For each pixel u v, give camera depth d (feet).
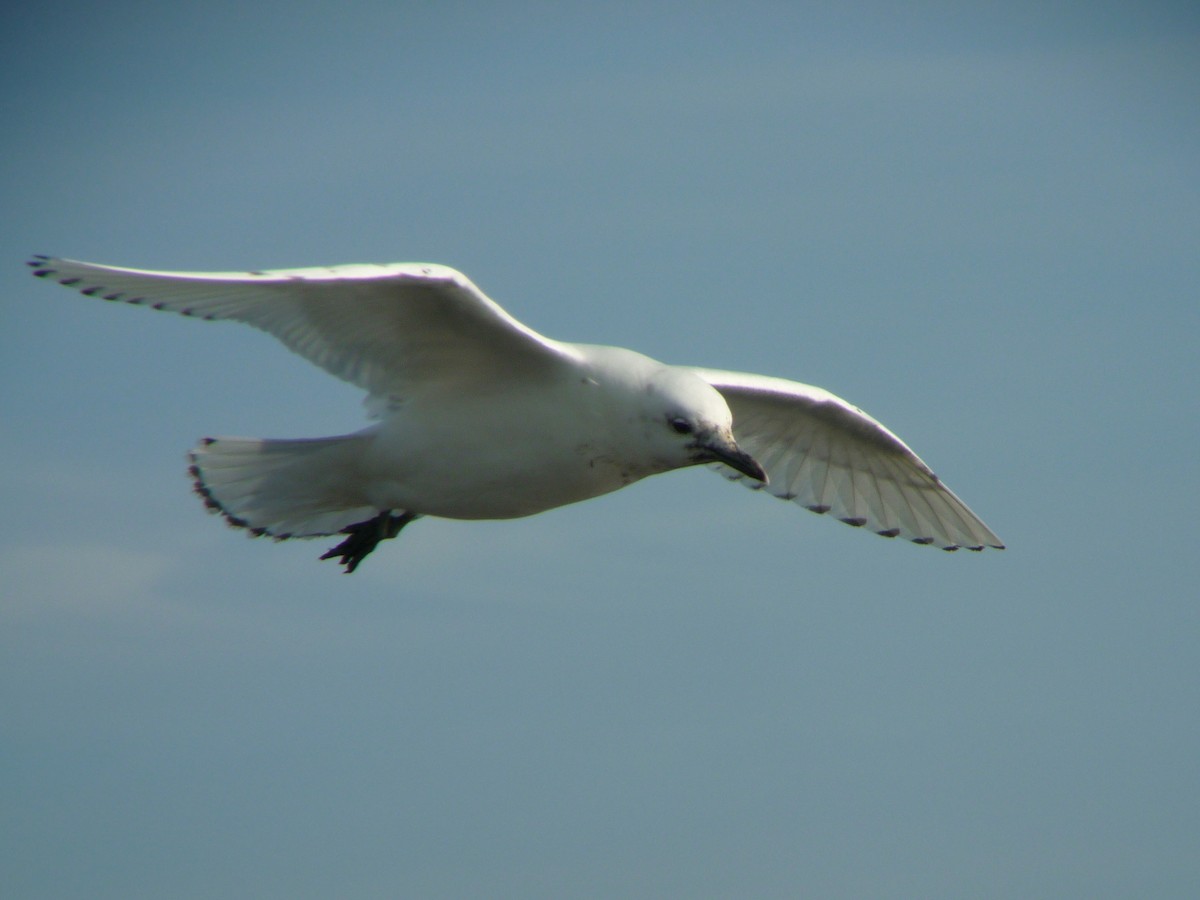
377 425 43.83
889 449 50.16
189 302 39.96
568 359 42.45
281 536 45.70
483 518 45.16
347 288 40.19
